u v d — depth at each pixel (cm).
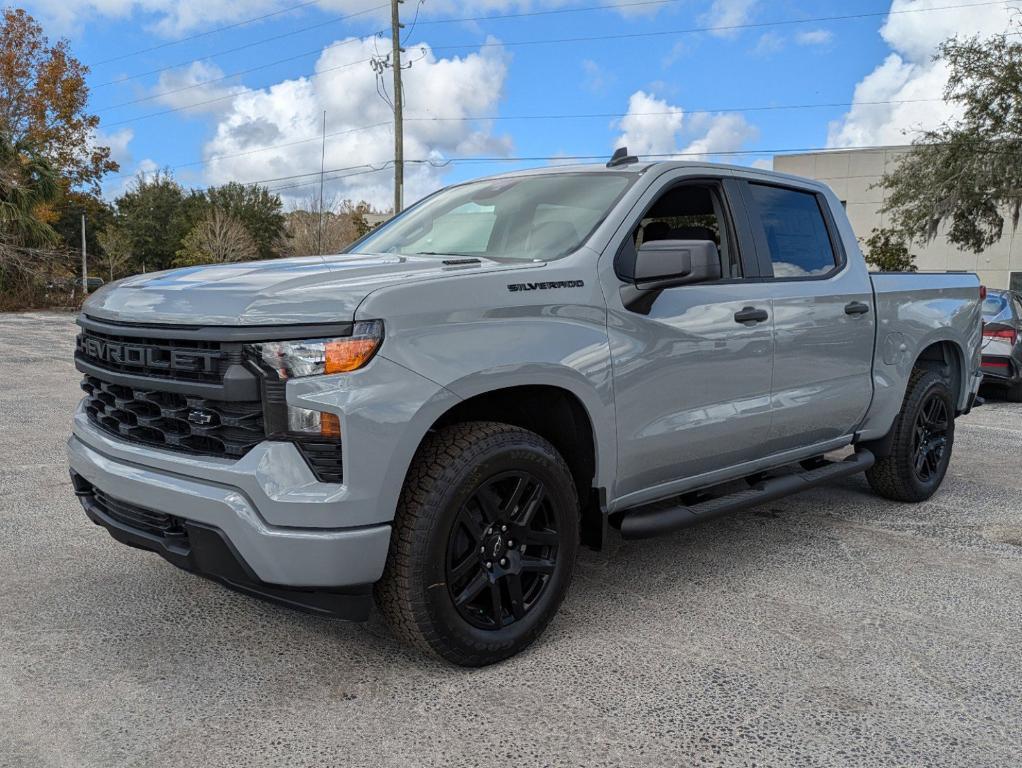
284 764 245
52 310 3444
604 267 341
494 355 295
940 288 543
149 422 298
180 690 289
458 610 297
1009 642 335
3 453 655
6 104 4681
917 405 520
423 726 267
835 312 448
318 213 5525
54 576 394
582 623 349
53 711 274
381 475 270
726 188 413
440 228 407
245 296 276
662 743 258
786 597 381
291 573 267
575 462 344
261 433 273
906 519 510
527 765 246
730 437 393
